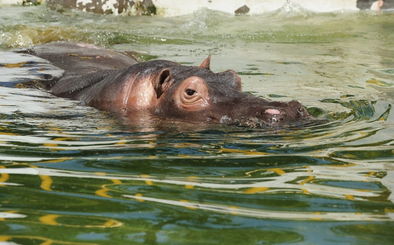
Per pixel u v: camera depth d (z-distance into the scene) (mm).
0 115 19703
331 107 21297
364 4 43844
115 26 38219
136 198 12188
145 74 21203
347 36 36906
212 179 13500
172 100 20000
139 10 41625
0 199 12023
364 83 25641
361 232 10562
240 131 17766
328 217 11250
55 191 12570
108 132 18016
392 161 14945
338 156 15391
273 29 38469
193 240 10125
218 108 19156
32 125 18656
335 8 43500
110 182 13188
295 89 24359
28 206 11672
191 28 38375
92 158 15109
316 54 32062
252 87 24547
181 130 18156
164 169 14234
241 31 37812
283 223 10938
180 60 29828
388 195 12477
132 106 20859
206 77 20562
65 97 22766
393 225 10875
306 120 18547
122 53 30375
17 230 10500
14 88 23594
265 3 43000
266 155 15438
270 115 18266
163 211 11484
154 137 17391
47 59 28281
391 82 25891
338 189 12875
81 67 26688
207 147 16234
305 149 15977
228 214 11359
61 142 16719
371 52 32688
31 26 35844
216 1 42469
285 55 31688
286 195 12477
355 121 19219
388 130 18031
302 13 42469
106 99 21344
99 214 11305
